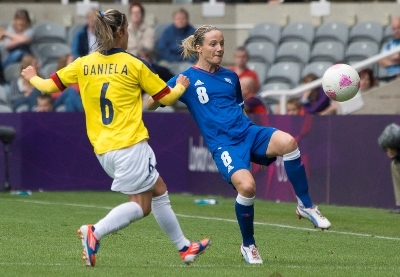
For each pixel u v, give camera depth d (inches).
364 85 1451.8
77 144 1514.5
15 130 1487.5
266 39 1802.4
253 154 791.1
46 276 681.6
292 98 1427.2
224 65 1865.2
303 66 1744.6
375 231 1036.5
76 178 1515.7
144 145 723.4
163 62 1706.4
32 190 1501.0
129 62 725.9
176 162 1512.1
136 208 723.4
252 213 772.6
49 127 1503.4
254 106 1427.2
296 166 770.8
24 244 879.1
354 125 1272.1
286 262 792.9
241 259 807.1
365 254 850.1
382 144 1170.6
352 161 1279.5
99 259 794.2
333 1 1894.7
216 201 1347.2
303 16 1836.9
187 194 1497.3
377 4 1795.0
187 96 802.8
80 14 1866.4
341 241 946.1
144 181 718.5
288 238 967.6
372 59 1434.5
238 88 820.6
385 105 1429.6
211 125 792.3
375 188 1258.0
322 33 1766.7
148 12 1861.5
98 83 725.9
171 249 863.1
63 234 962.1
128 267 736.3
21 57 1727.4
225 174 778.8
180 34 1707.7
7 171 1470.2
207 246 748.6
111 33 728.3
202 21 1875.0
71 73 745.0
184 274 700.0
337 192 1296.8
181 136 1509.6
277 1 1877.5
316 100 1446.9
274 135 779.4
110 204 1311.5
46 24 1820.9
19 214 1150.3
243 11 1870.1
